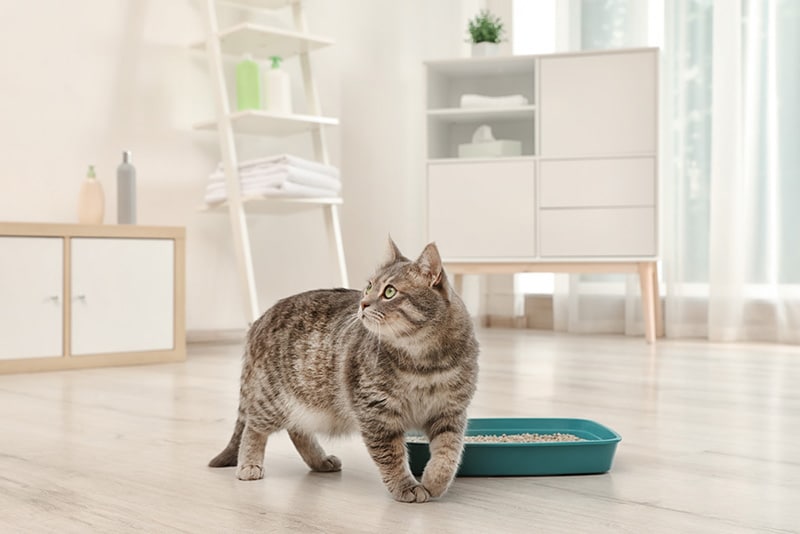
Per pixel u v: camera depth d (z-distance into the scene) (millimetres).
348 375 1319
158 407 2199
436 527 1161
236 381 2688
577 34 4418
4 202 3338
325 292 1469
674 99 4168
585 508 1255
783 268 3879
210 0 3674
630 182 3879
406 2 4648
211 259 3916
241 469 1449
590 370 2896
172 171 3793
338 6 4402
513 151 4188
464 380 1312
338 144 4414
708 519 1204
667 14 4164
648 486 1389
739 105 3930
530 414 2064
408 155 4711
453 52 4824
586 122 3932
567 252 3973
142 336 3172
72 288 3027
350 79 4457
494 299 4766
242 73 3777
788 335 3848
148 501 1302
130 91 3666
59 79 3465
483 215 4086
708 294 4055
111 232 3105
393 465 1314
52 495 1340
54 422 1991
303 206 3822
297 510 1249
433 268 1273
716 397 2332
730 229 3932
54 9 3449
